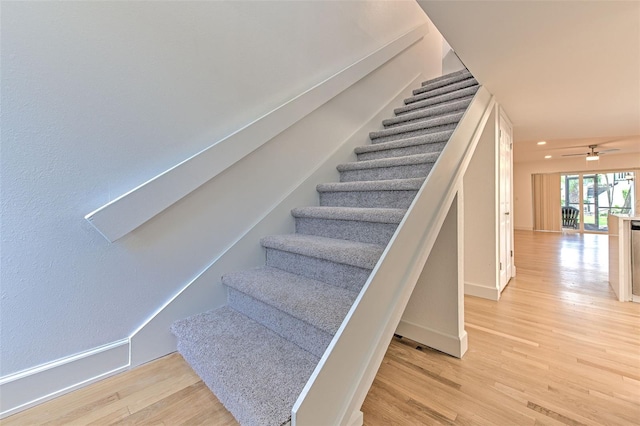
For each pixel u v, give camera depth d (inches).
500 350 67.6
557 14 52.3
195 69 62.2
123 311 54.0
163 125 57.9
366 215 64.8
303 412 28.5
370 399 50.6
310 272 64.4
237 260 70.4
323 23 91.6
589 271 143.6
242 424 37.7
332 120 95.7
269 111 76.2
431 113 103.5
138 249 55.4
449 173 62.4
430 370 59.6
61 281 47.5
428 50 151.7
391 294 42.4
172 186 57.4
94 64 49.7
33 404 45.0
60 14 46.3
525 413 47.2
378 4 114.6
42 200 45.5
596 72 76.0
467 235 108.0
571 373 58.1
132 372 54.1
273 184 78.3
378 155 97.6
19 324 44.1
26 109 43.8
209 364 45.7
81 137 48.7
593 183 330.6
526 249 212.8
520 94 92.4
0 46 41.6
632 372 58.2
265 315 57.9
